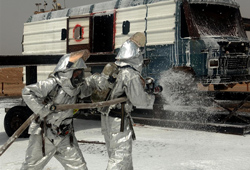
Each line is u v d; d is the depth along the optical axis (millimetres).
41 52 10391
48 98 3381
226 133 6949
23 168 3424
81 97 3695
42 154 3432
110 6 8867
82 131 7684
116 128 3537
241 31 8516
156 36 7926
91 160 5051
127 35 8430
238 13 8617
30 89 3283
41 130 3359
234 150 5547
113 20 8703
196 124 7348
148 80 3807
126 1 8586
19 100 15047
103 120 3719
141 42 3643
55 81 3355
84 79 3498
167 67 7754
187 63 7453
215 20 8070
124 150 3490
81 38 9250
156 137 6656
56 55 8086
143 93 3539
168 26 7711
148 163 4863
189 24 7449
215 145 5930
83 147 5922
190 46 7410
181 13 7633
